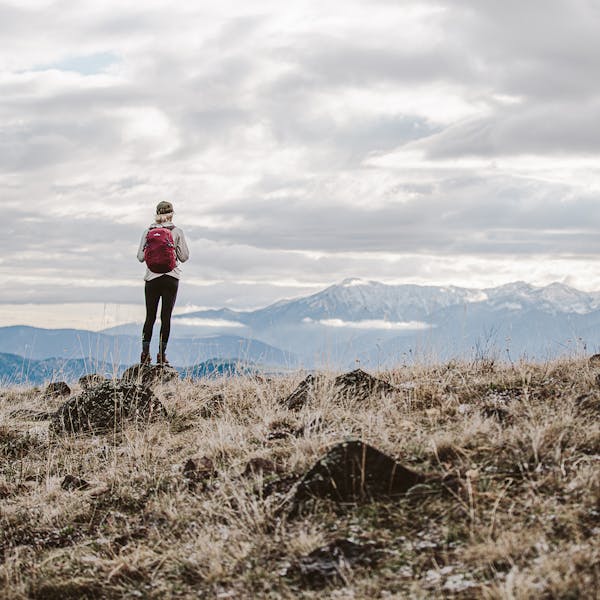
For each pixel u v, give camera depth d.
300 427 7.55
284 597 4.70
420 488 5.49
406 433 6.78
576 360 9.09
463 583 4.37
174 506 6.38
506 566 4.46
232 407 9.43
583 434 6.01
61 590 5.41
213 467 6.92
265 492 6.11
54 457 8.57
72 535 6.40
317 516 5.45
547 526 4.79
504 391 7.90
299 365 10.76
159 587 5.20
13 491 7.64
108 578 5.42
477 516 5.09
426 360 10.06
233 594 4.86
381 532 5.12
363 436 6.79
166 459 7.71
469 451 6.01
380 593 4.48
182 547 5.68
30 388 13.32
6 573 5.72
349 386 8.60
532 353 9.60
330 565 4.86
